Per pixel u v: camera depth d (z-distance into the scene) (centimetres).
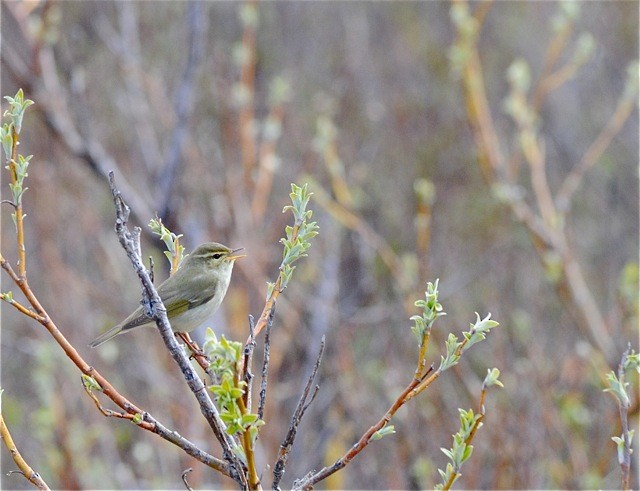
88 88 1630
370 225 1680
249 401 493
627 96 1322
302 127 1809
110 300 1468
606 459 1039
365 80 2131
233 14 2073
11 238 1627
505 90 2136
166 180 1263
